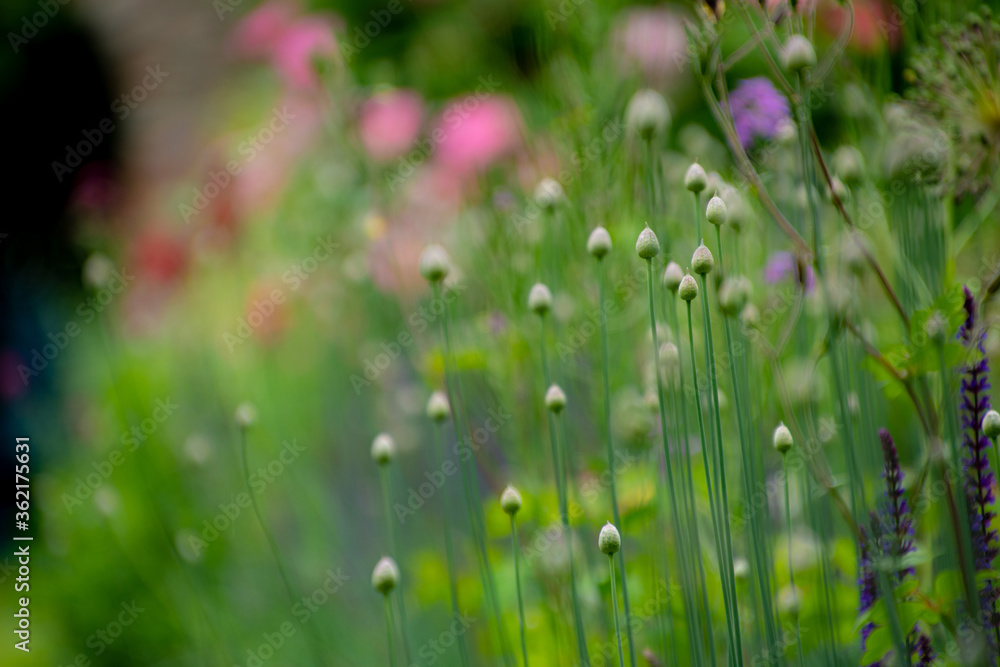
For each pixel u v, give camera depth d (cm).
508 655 214
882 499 203
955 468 195
